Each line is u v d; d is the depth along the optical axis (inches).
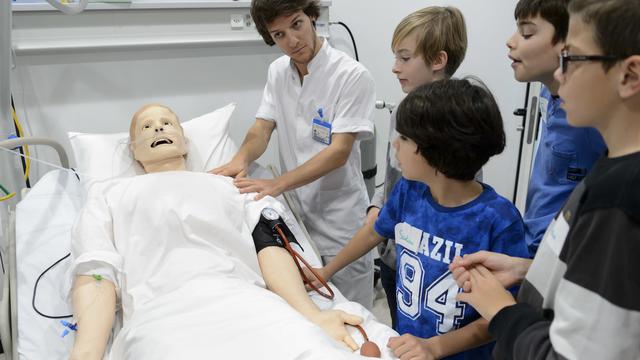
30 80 80.0
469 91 37.7
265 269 57.1
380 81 107.7
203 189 61.3
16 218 64.7
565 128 42.8
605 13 23.6
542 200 45.9
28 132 81.8
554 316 28.4
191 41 86.7
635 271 23.4
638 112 24.1
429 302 43.3
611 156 25.8
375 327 48.7
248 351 39.9
